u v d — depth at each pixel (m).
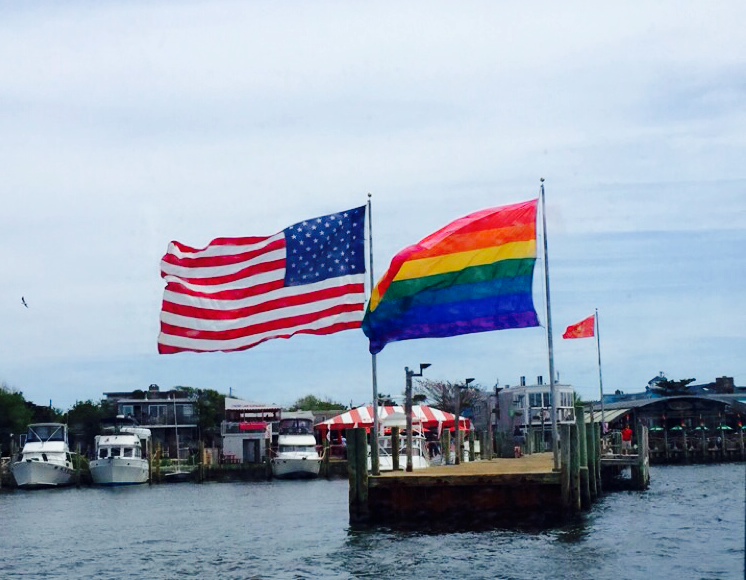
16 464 83.31
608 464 58.19
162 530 42.06
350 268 30.84
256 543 35.56
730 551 30.22
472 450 60.75
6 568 31.66
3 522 49.38
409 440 39.41
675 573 26.67
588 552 29.95
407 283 32.38
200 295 30.44
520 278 32.28
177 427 120.00
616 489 59.09
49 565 32.06
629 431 68.38
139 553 34.16
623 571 27.05
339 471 93.00
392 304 32.31
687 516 40.66
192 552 33.94
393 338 32.44
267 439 96.88
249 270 30.69
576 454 33.69
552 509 33.28
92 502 64.81
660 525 37.00
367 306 32.34
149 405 123.06
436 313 32.31
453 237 32.56
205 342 30.25
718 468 93.25
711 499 50.25
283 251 30.86
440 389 126.00
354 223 31.09
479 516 33.56
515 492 33.53
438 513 33.66
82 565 31.83
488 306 32.22
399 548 31.25
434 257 32.47
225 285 30.55
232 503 59.38
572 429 33.69
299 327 30.52
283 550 33.12
